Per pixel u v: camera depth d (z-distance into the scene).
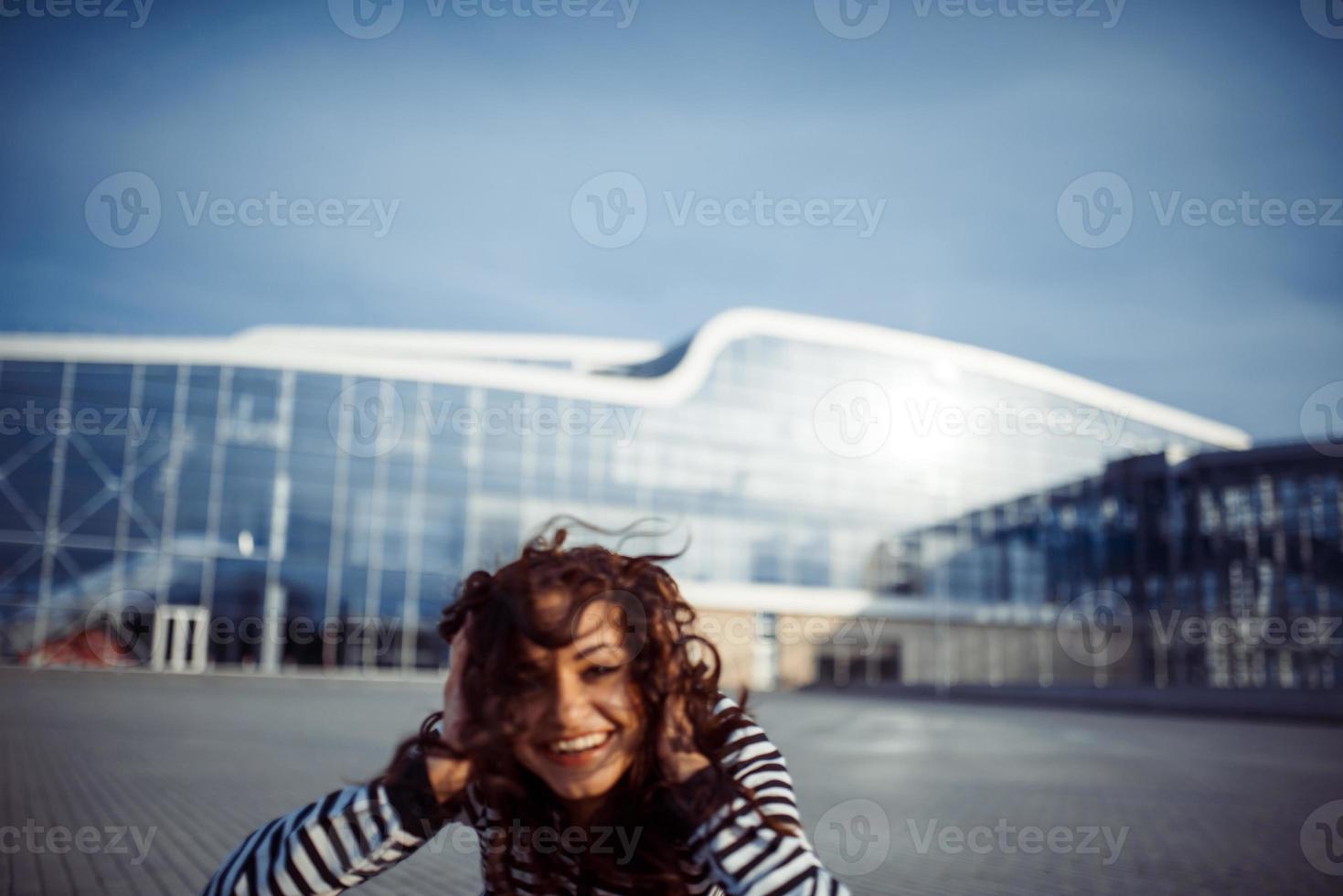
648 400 48.25
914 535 53.31
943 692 47.00
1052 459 55.94
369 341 54.81
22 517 38.28
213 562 40.03
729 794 1.23
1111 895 6.14
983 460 54.81
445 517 43.56
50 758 11.65
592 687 1.23
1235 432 59.78
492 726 1.23
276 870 1.23
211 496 40.34
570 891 1.39
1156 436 57.25
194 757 12.35
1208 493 53.84
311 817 1.25
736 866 1.19
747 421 50.38
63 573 38.34
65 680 34.38
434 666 42.34
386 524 42.62
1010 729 24.86
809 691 50.16
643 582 1.29
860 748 17.47
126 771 10.77
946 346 53.94
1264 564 51.66
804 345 51.94
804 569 50.78
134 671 36.53
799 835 1.24
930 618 53.12
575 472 46.09
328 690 32.94
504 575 1.26
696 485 48.78
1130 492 56.22
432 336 55.56
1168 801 10.96
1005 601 54.69
